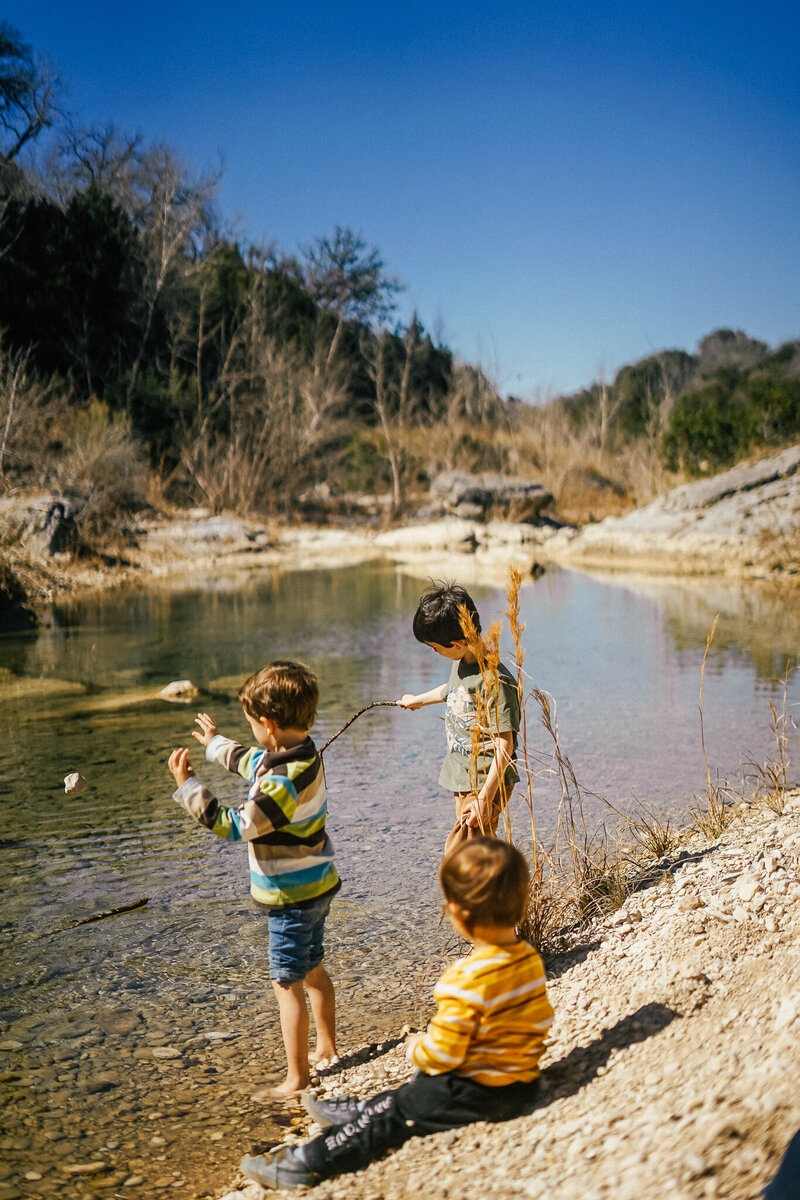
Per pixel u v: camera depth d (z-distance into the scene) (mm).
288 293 41500
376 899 4723
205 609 15625
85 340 29875
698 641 12031
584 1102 2535
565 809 5980
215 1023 3635
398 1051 3344
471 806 3752
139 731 8031
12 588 15430
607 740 7613
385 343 41406
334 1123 2795
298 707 3182
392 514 32188
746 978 3059
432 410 40406
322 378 36000
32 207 29969
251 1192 2590
